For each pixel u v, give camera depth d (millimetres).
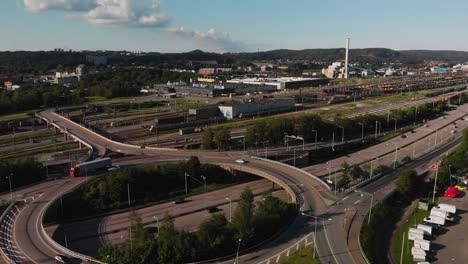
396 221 142250
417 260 115625
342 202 141125
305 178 166500
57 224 139500
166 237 106000
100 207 152250
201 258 103125
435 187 163500
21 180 169250
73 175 171375
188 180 177500
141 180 166750
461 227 137250
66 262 100562
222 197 166625
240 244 108000
